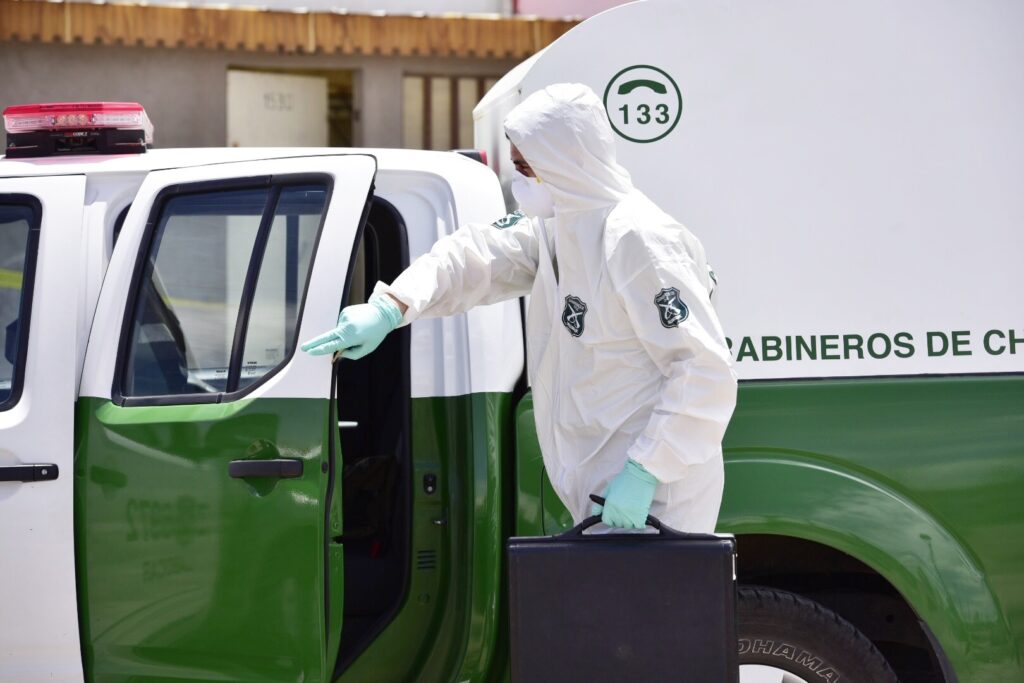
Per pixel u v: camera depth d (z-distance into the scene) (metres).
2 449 6.77
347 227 6.96
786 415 7.25
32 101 17.75
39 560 6.77
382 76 18.83
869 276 7.43
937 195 7.46
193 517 6.77
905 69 7.49
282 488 6.73
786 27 7.48
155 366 7.06
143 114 7.69
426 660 7.30
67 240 7.04
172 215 7.16
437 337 7.32
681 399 5.89
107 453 6.83
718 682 5.82
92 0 17.30
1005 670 7.21
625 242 6.01
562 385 6.40
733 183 7.45
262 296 7.04
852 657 7.47
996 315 7.43
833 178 7.46
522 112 6.19
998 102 7.49
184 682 6.84
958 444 7.26
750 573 8.02
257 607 6.74
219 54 18.39
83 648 6.85
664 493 6.20
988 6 7.47
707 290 6.30
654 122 7.47
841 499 7.18
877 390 7.28
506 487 7.29
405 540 7.32
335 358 6.79
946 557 7.18
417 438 7.28
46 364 6.86
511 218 7.05
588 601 5.85
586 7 18.27
